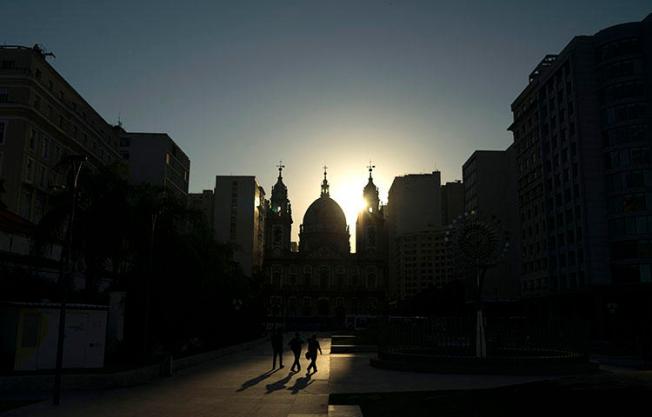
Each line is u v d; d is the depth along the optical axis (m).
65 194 39.41
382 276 173.38
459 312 118.56
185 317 43.94
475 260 39.34
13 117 59.81
